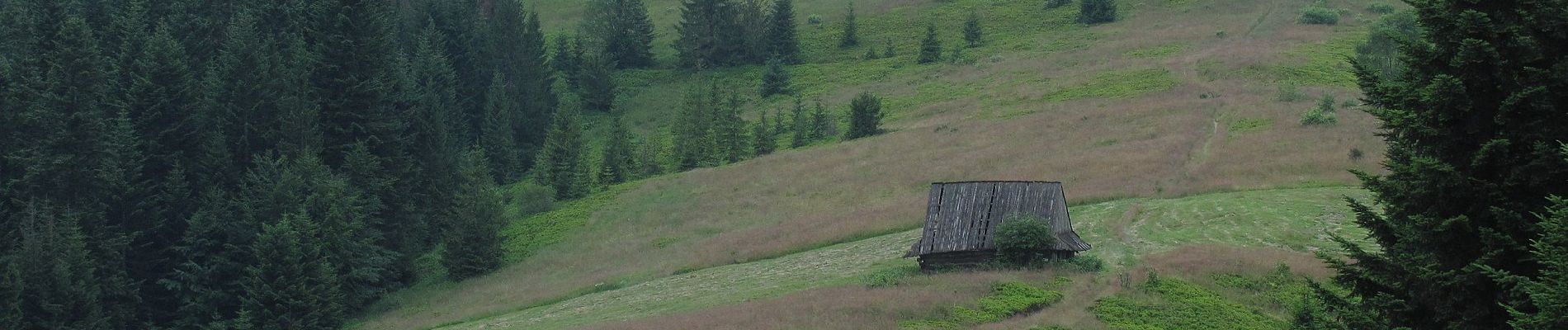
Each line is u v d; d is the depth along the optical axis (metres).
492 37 122.00
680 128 101.50
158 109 74.88
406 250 71.50
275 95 80.06
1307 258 43.88
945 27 147.62
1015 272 43.38
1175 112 83.88
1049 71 113.12
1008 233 44.94
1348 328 22.89
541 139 112.12
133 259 67.25
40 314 57.91
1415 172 21.38
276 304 58.09
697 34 142.50
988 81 113.44
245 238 65.00
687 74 139.38
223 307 63.75
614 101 128.12
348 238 65.75
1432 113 21.64
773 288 47.16
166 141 75.25
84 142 69.12
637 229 71.62
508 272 66.62
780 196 74.81
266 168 71.19
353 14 83.69
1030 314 38.00
